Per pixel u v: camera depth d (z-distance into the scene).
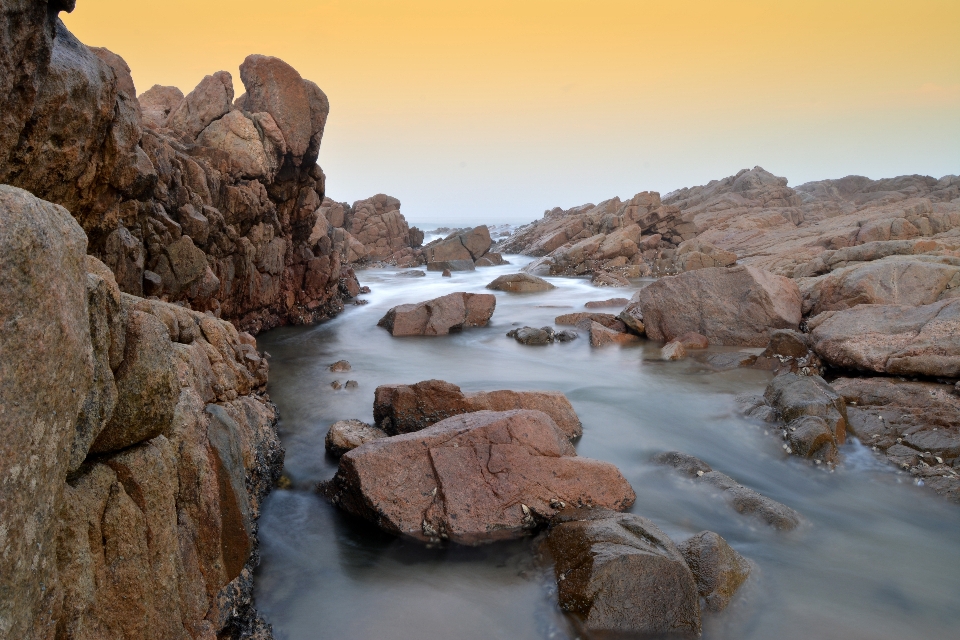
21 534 1.93
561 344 15.73
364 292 25.83
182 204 11.37
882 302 13.67
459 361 13.88
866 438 8.34
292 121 15.30
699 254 30.19
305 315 18.55
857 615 5.07
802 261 24.92
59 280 2.19
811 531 6.39
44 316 2.07
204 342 6.76
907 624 4.97
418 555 5.90
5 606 1.85
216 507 3.79
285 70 15.10
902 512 6.81
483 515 6.10
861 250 18.81
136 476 2.94
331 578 5.54
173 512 3.21
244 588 4.98
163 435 3.35
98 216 7.02
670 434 9.10
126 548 2.82
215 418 4.18
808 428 8.15
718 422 9.48
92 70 5.79
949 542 6.23
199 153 13.51
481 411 7.51
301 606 5.14
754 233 38.09
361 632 4.83
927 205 34.72
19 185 5.32
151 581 2.97
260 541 6.08
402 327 17.09
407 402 8.46
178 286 10.45
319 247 19.75
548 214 59.44
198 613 3.46
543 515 6.19
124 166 7.06
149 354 3.00
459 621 4.96
